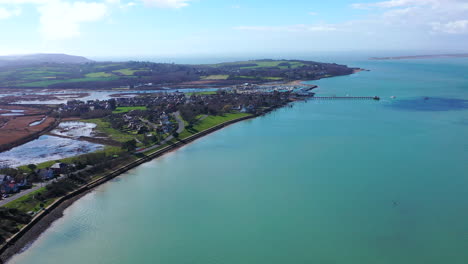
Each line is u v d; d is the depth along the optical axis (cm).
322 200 10156
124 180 12200
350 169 12562
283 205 9906
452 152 14238
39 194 10406
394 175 11894
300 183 11412
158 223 9062
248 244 8038
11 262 7575
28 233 8612
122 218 9375
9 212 9212
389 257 7519
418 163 13012
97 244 8169
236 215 9400
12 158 14938
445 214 9231
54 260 7600
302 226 8769
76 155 15062
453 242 8038
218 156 14675
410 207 9631
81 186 11438
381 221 8938
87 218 9406
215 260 7438
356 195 10412
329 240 8169
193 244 8069
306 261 7388
